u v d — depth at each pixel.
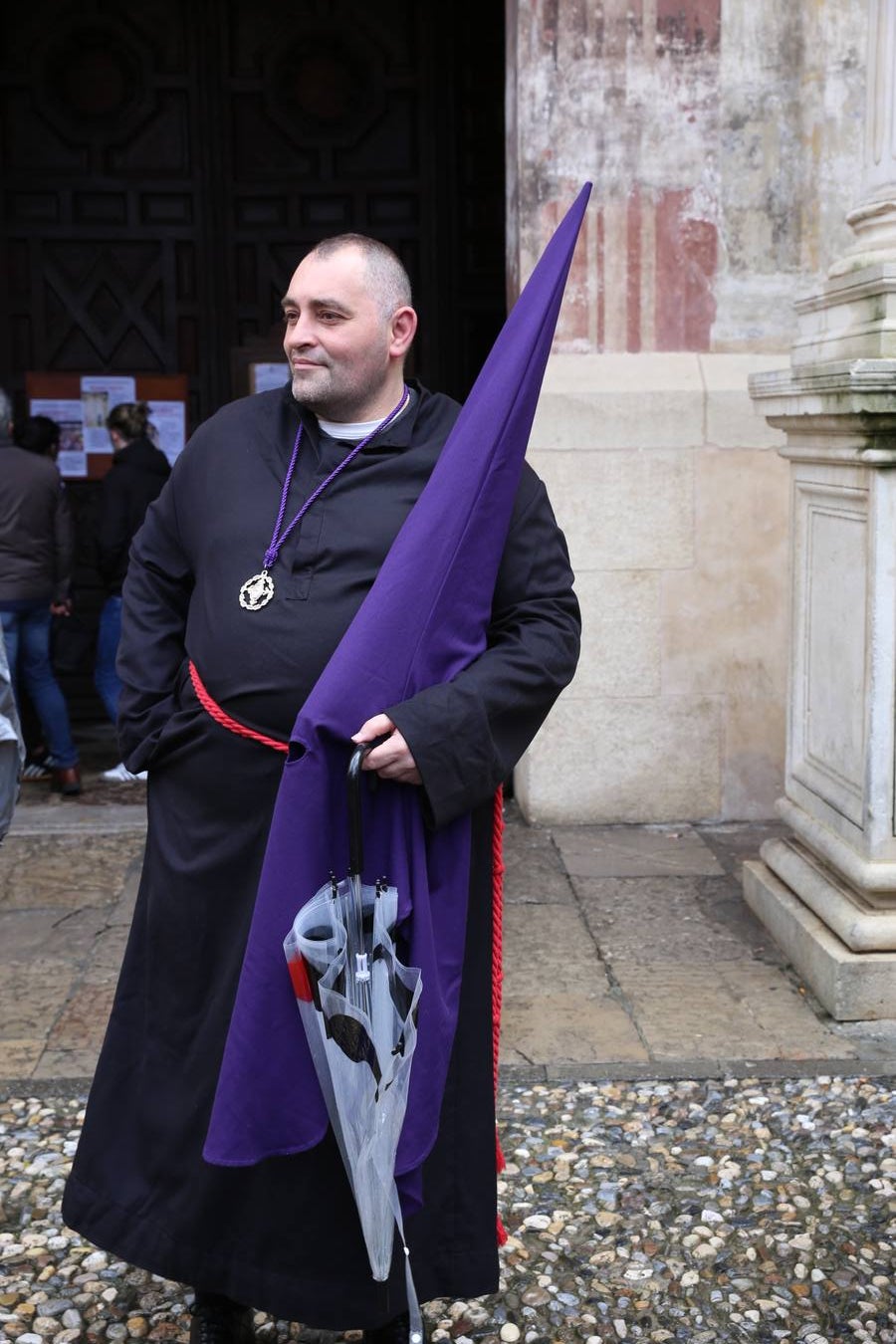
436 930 1.94
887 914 3.51
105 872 4.73
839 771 3.65
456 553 1.91
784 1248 2.55
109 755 6.47
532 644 2.00
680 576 4.98
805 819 3.88
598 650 5.01
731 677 5.05
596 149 4.83
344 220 6.84
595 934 4.10
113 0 6.63
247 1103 1.85
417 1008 1.87
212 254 6.81
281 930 1.83
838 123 4.80
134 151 6.76
